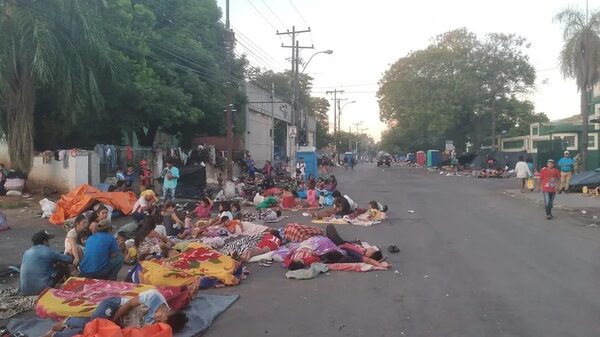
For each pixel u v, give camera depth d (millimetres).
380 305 7281
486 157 48531
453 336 6039
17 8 17062
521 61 55438
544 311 6906
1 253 10867
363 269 9312
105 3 19516
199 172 22453
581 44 30047
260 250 10586
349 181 36781
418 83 57656
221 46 35188
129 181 20859
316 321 6645
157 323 5484
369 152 181750
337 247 10086
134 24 26484
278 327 6445
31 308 7211
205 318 6629
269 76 64500
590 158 37062
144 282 7887
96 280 7430
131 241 10312
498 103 57719
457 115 57156
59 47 17594
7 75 17406
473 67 55875
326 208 19969
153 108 25938
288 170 42188
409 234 13539
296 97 41719
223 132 36156
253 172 35031
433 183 34531
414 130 66500
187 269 8516
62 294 6938
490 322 6496
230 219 13547
